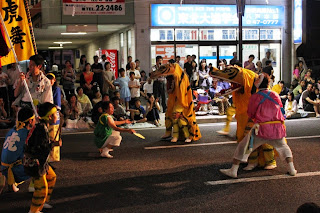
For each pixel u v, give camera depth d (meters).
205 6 18.67
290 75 20.09
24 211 5.35
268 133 6.30
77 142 9.77
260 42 19.72
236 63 7.68
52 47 34.53
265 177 6.57
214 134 10.41
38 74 6.54
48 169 5.16
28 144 4.88
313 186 6.09
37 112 5.80
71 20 17.73
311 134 10.16
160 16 18.30
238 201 5.52
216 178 6.57
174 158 7.95
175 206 5.37
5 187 6.35
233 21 19.02
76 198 5.76
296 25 19.56
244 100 7.23
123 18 18.06
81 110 12.13
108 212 5.22
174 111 9.25
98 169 7.26
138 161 7.77
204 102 12.84
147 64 18.42
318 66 20.34
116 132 8.18
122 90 13.88
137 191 6.02
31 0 19.59
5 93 13.20
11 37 6.55
